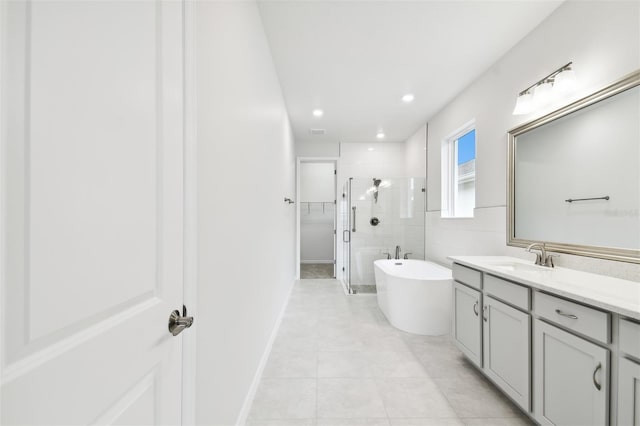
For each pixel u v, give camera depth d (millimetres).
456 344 2186
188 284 867
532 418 1425
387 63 2547
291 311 3359
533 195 2057
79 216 477
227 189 1260
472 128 3129
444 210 3604
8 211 380
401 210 4387
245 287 1565
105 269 535
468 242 2939
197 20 958
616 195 1494
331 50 2355
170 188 769
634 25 1434
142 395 659
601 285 1320
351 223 4418
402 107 3568
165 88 742
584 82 1685
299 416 1572
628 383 993
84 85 487
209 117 1054
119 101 571
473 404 1679
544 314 1354
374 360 2195
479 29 2090
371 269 4395
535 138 2045
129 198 603
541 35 2012
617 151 1494
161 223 727
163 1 732
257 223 1875
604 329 1071
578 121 1717
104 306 532
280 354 2291
